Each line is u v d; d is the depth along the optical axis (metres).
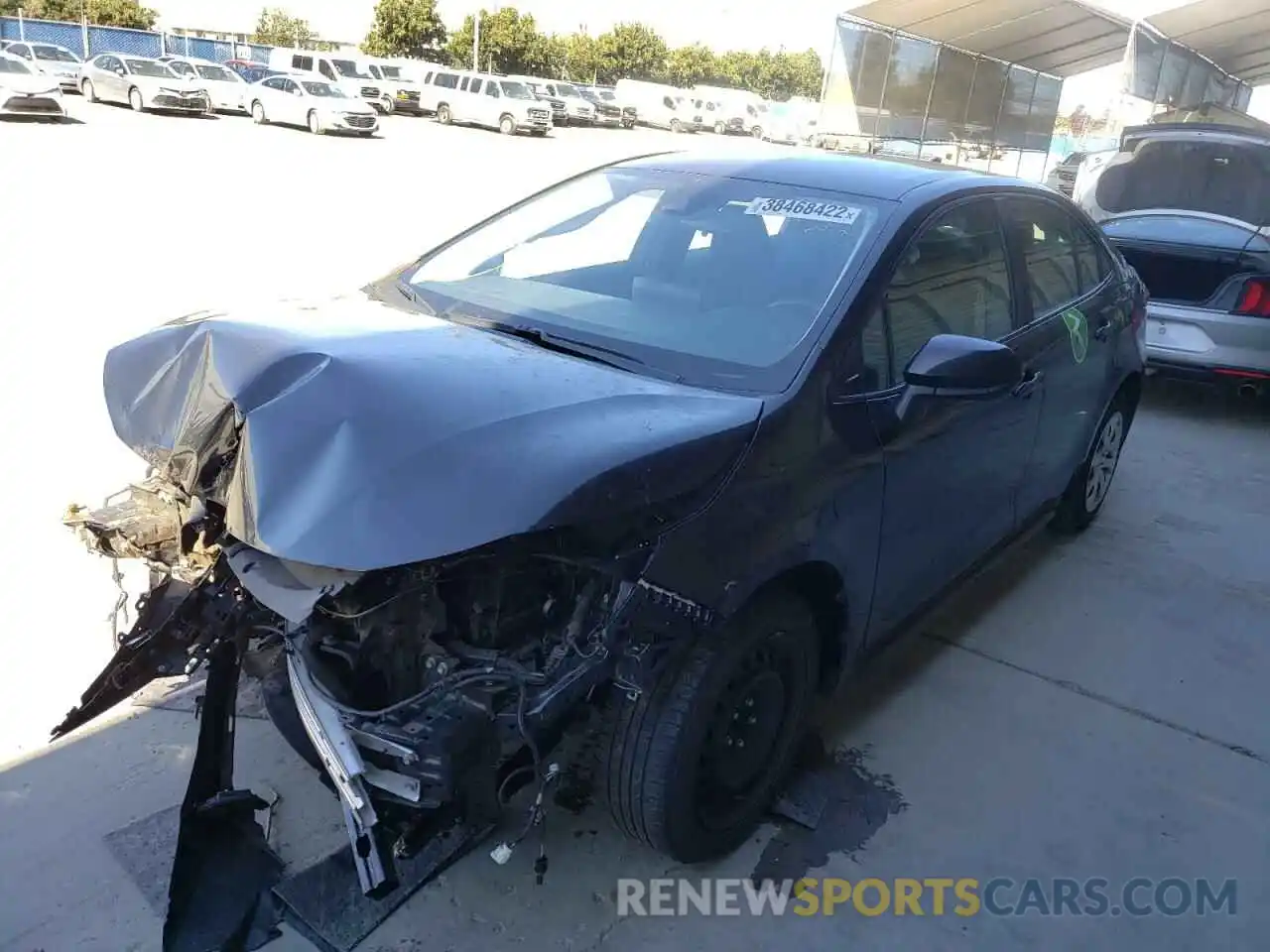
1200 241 7.13
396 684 2.24
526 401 2.31
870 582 2.99
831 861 2.85
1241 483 6.15
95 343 6.73
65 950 2.36
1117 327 4.71
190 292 8.36
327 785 2.35
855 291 2.92
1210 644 4.17
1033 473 4.12
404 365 2.38
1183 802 3.20
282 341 2.46
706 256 3.19
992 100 19.78
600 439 2.23
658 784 2.45
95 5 52.44
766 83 71.81
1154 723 3.60
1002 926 2.67
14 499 4.44
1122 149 8.70
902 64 17.30
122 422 2.62
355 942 2.44
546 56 58.44
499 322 3.05
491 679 2.15
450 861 2.61
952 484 3.32
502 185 18.23
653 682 2.32
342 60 36.78
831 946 2.57
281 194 14.83
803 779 3.12
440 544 1.98
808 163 3.63
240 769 2.95
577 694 2.16
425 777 2.07
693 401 2.53
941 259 3.32
